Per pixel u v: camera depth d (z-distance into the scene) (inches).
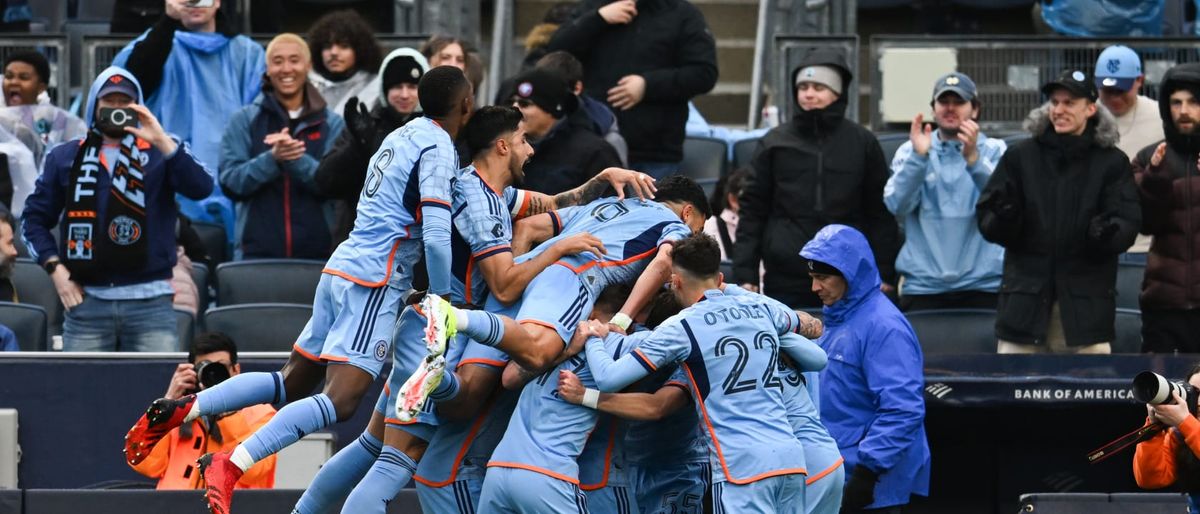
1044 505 1171.3
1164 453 1083.9
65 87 1776.6
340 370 993.5
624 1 1596.9
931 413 1393.9
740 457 1001.5
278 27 1934.1
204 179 1406.3
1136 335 1467.8
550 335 991.0
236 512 1161.4
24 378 1318.9
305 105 1537.9
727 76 2075.5
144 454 993.5
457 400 994.7
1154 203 1369.3
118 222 1379.2
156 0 1813.5
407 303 992.2
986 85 1760.6
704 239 1029.8
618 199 1069.1
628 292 1055.0
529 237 1055.0
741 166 1734.7
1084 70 1753.2
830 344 1165.7
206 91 1674.5
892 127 1772.9
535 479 986.7
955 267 1459.2
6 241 1465.3
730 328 1017.5
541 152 1365.7
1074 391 1274.6
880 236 1464.1
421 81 1017.5
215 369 1163.3
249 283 1489.9
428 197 978.7
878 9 2108.8
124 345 1391.5
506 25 1950.1
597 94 1603.1
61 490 1167.0
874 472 1127.6
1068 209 1350.9
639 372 995.9
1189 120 1350.9
